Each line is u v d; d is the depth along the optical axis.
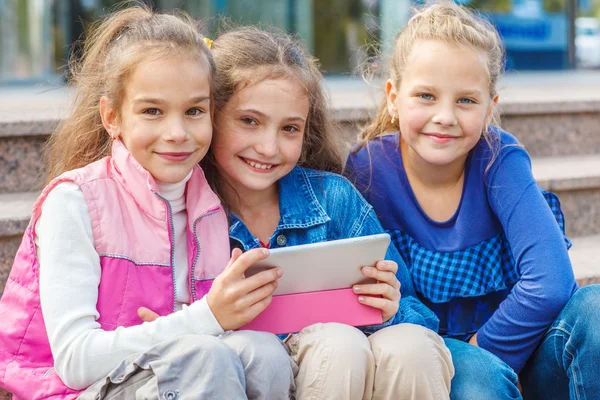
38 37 4.50
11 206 2.35
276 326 1.64
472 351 1.77
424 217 1.98
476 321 1.99
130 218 1.65
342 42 4.84
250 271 1.56
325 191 1.91
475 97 1.84
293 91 1.75
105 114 1.71
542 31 4.92
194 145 1.65
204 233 1.73
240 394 1.39
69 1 4.51
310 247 1.56
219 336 1.58
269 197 1.88
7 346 1.60
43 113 2.79
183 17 2.18
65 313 1.51
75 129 1.87
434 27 1.87
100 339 1.50
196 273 1.70
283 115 1.75
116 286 1.59
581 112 3.35
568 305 1.78
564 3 4.94
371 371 1.58
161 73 1.59
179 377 1.38
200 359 1.39
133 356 1.45
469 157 1.98
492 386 1.70
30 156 2.60
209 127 1.67
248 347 1.49
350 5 4.75
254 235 1.87
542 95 3.54
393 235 2.02
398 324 1.68
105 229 1.60
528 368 1.91
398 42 1.98
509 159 1.93
